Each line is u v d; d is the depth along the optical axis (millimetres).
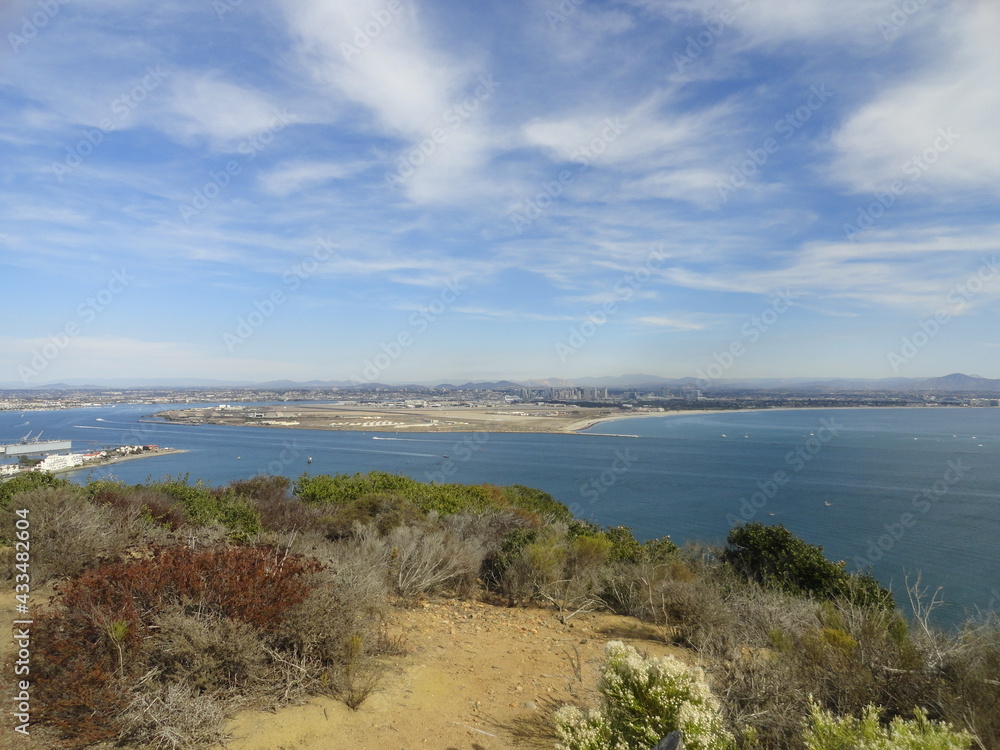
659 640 6992
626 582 8914
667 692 3422
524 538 10703
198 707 3705
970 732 3344
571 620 7906
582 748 3262
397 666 5379
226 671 4188
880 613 5660
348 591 5234
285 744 3723
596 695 4797
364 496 13969
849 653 4582
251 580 4555
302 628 4535
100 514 8109
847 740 3045
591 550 9648
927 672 4188
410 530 10297
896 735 2945
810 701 3340
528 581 8945
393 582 8344
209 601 4359
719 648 5418
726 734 3389
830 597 10555
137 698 3590
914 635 5117
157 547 5617
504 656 6105
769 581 11484
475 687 5141
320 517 12664
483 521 13055
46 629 3889
